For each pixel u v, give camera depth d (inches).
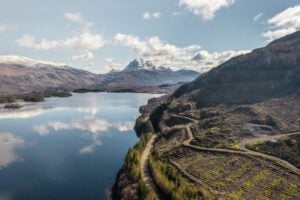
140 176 4389.8
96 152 6968.5
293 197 3577.8
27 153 6909.5
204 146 5556.1
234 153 5032.0
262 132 6008.9
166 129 7298.2
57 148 7332.7
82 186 4968.0
